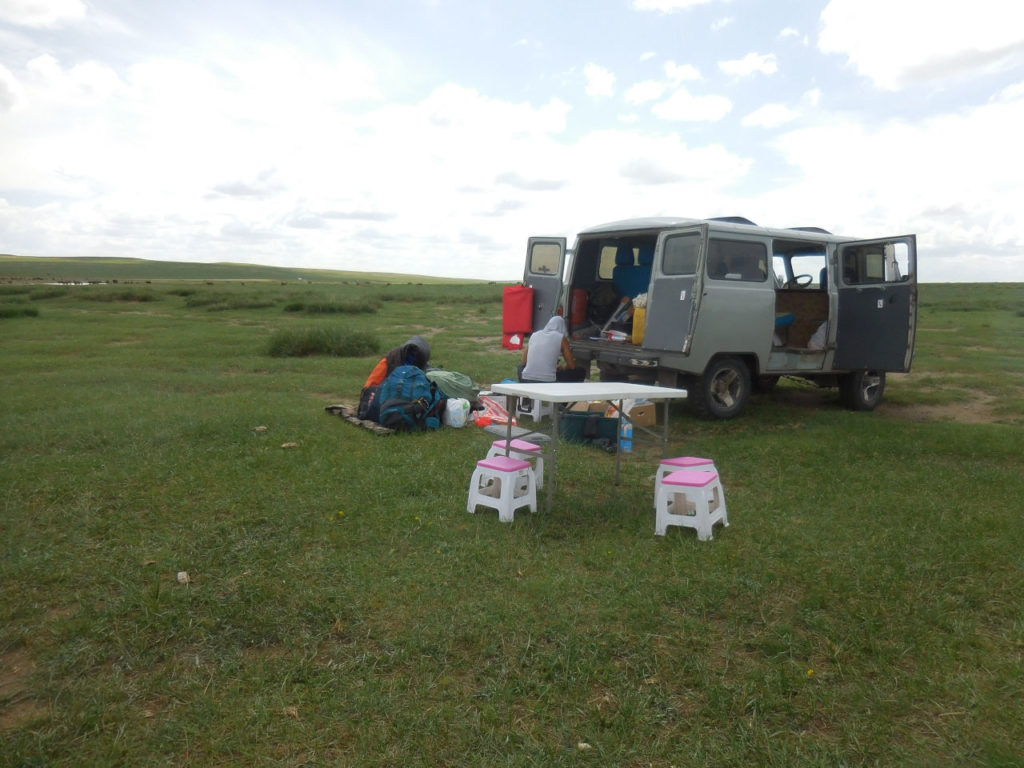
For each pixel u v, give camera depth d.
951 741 2.82
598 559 4.44
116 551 4.42
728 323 8.70
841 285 9.95
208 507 5.20
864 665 3.34
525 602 3.84
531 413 8.77
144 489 5.56
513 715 2.91
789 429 8.77
